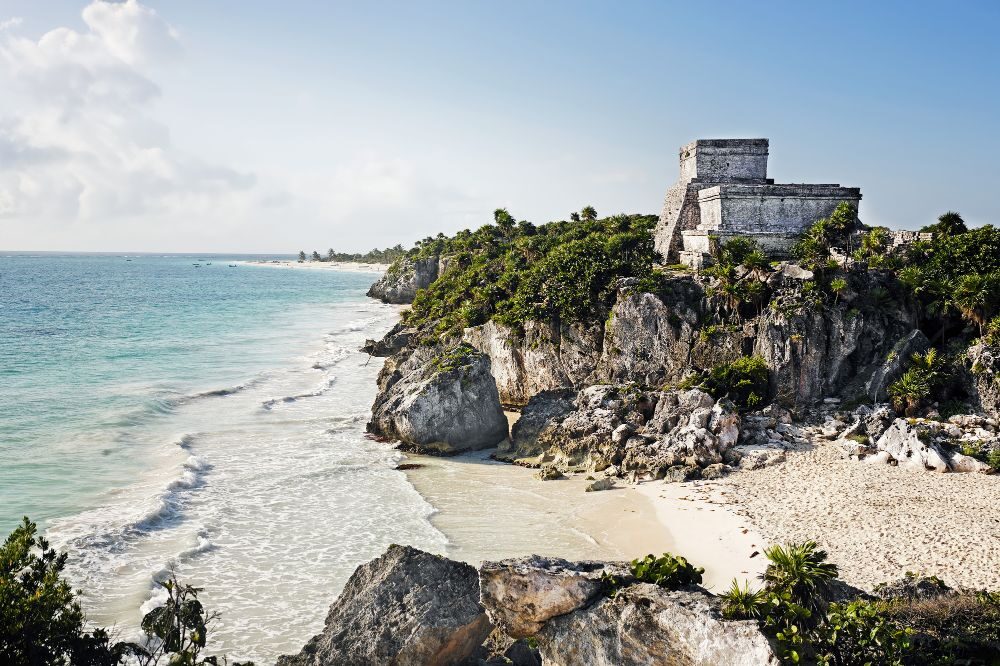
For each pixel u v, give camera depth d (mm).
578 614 19672
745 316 53625
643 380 57281
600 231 93562
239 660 22672
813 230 60062
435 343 70875
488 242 120938
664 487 39125
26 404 53094
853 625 18391
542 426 47875
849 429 43844
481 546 31469
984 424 42406
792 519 33375
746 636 17234
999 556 28172
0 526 30953
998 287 45688
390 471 42469
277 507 35656
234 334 99938
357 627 20641
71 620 18000
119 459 41438
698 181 69500
